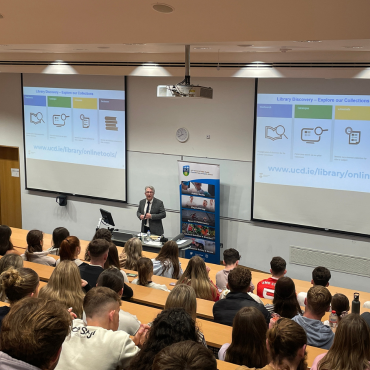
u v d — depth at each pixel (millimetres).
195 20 4109
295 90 6645
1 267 3141
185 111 7570
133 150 8141
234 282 3121
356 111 6281
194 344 1090
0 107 9414
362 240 6516
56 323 1174
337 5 3420
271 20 3875
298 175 6820
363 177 6363
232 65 6465
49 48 6977
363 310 3996
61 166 8945
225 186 7465
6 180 9758
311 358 2518
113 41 5145
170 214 7996
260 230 7277
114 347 1874
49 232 9406
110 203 8555
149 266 3982
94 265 3512
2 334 1164
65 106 8648
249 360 2154
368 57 5625
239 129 7199
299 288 4926
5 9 4500
